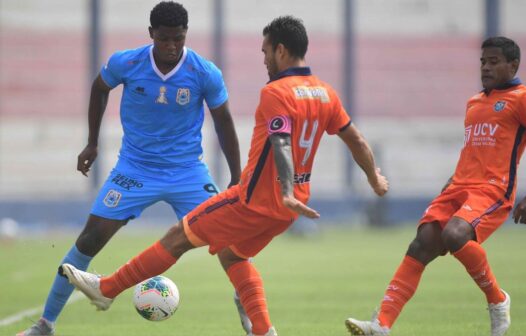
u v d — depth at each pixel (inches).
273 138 844.6
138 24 4431.6
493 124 988.6
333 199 4202.8
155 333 1173.7
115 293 933.8
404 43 4542.3
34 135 4392.2
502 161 982.4
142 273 920.9
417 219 4264.3
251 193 880.9
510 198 982.4
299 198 894.4
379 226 3941.9
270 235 929.5
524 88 991.6
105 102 1090.7
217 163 4323.3
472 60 4566.9
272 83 871.7
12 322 1295.5
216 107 1073.5
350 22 4507.9
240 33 4471.0
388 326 943.0
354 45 4515.3
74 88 4414.4
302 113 863.1
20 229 3988.7
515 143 985.5
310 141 882.1
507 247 2925.7
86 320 1321.4
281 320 1304.1
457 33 4557.1
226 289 1766.7
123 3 4426.7
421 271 979.9
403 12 4542.3
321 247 2962.6
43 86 4407.0
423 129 4544.8
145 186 1051.9
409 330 1163.9
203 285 1845.5
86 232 1036.5
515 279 1876.2
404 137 4534.9
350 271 2128.4
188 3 4458.7
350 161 4414.4
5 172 4360.2
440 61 4554.6
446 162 4539.9
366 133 4525.1
